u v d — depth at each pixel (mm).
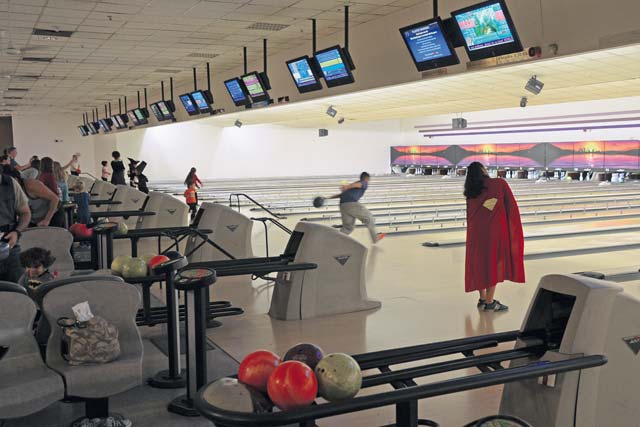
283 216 12891
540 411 2598
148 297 4344
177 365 3527
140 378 2838
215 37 9844
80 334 2771
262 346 4371
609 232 10305
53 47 10578
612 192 17188
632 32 5461
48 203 5543
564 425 2521
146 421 3033
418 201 15812
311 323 4973
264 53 10227
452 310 5340
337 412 1850
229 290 6133
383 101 11750
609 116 20500
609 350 2549
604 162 20797
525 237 9703
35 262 3471
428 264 7559
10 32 9188
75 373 2699
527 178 23375
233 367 3889
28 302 2816
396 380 2318
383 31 8484
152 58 11961
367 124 28906
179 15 8211
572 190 17844
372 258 8008
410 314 5223
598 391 2539
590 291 2523
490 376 2102
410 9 7914
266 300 5742
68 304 2916
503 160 24422
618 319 2557
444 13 7336
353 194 8750
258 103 11477
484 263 5160
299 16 8367
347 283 5289
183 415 3092
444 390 2010
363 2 7629
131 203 11031
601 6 5738
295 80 9125
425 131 28016
